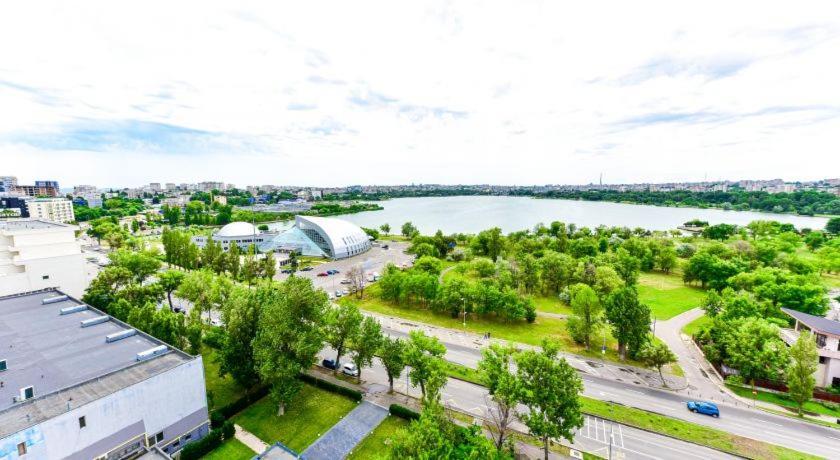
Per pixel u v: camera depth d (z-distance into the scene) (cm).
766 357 6097
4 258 8581
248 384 5484
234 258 11844
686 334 8444
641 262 14300
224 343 5481
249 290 6544
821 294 8644
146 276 10712
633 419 5247
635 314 6919
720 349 6906
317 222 17738
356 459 4397
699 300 10938
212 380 6094
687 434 4934
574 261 12594
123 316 6594
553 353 4559
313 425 5012
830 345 6103
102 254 16088
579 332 7506
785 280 9831
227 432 4672
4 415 3519
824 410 5575
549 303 10612
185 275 9669
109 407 3809
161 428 4281
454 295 8962
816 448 4716
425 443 3288
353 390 5728
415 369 5172
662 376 6500
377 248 19650
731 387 6209
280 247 16950
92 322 5888
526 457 4459
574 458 4475
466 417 5209
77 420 3575
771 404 5725
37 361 4709
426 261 12456
